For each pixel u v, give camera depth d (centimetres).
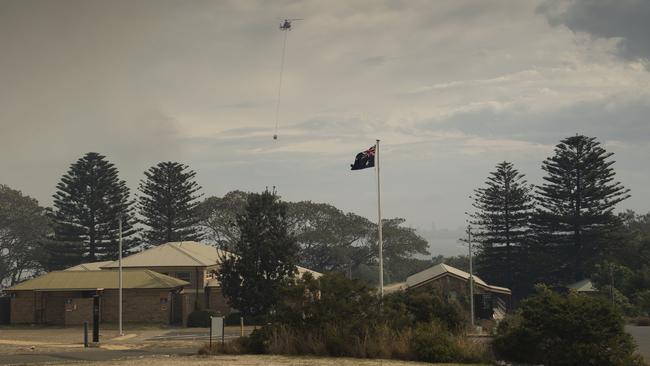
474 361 2272
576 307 2255
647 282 6975
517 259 8619
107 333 4641
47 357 2452
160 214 9625
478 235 8925
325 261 10494
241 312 5125
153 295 5491
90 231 9175
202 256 6500
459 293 6031
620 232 8712
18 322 5538
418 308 2955
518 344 2314
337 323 2488
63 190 9200
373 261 10638
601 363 2164
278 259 5062
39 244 9338
